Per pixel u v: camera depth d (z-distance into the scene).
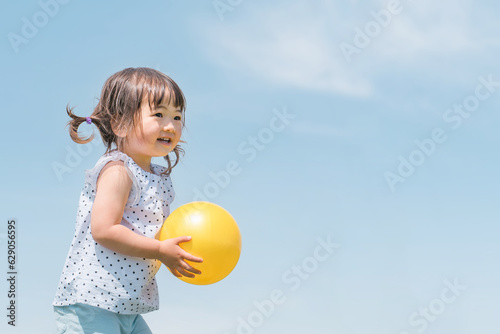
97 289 3.15
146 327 3.41
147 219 3.36
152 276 3.36
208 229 3.23
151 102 3.36
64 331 3.21
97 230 3.10
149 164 3.60
